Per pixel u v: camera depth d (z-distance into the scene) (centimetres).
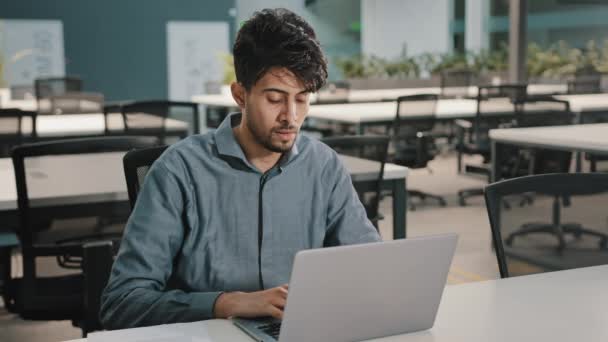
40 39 1079
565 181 179
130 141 263
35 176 250
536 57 984
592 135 392
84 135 489
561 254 179
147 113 492
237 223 151
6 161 348
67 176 284
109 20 1112
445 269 120
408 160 555
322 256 106
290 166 155
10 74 1067
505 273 173
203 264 150
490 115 573
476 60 1038
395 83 991
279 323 127
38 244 243
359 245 110
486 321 130
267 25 136
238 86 144
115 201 258
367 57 1035
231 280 150
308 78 136
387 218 521
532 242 177
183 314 133
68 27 1092
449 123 664
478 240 463
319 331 112
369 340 119
